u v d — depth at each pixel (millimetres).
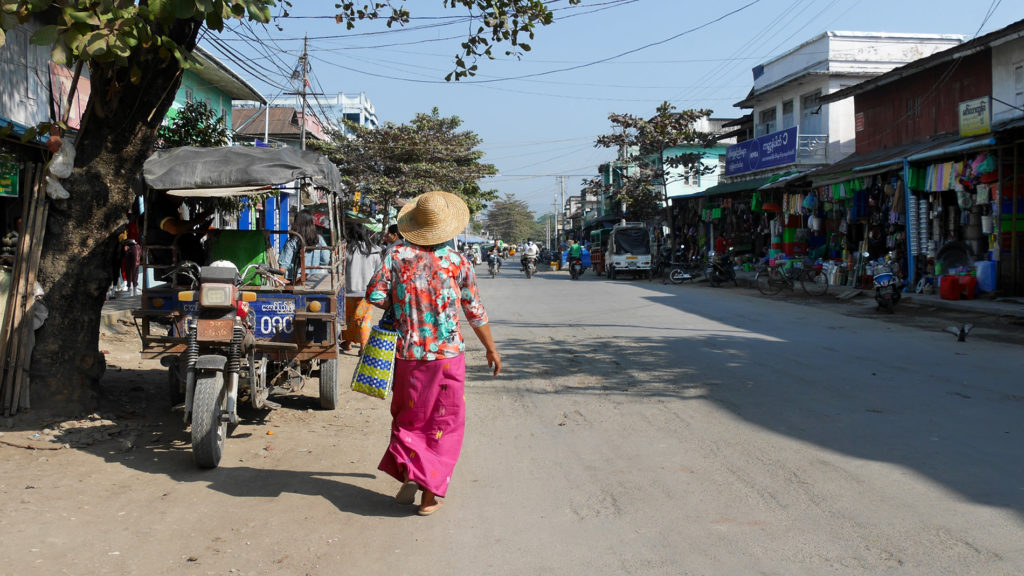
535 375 8852
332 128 34750
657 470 5137
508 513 4398
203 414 5039
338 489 4840
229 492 4750
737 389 7684
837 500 4434
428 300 4328
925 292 17062
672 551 3795
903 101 21953
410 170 32938
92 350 6527
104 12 4949
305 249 6766
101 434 5922
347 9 8852
